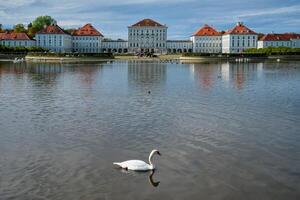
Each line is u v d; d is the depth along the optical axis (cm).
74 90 6300
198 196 2127
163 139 3167
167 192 2173
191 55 19775
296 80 8131
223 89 6525
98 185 2255
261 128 3550
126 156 2745
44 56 19375
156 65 14662
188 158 2703
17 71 10738
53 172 2439
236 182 2306
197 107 4634
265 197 2116
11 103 4862
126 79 8400
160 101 5097
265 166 2555
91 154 2781
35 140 3120
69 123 3712
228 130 3472
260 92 6100
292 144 3033
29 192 2162
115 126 3594
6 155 2750
